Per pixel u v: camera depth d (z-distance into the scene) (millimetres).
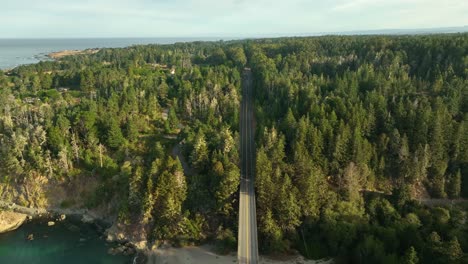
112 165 127625
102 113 145125
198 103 171750
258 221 98188
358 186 108750
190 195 106312
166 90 194875
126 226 108688
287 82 177000
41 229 115000
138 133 149250
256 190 105250
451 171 116938
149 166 118500
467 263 76000
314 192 98750
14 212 120938
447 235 90188
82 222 118438
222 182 102125
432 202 110438
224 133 125000
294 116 140000
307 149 114875
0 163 130125
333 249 93812
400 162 114812
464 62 175000
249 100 191250
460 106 139375
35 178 127062
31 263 98250
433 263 80562
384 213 99562
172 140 148500
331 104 143625
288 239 97562
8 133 138500
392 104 139125
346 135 115125
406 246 88875
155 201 104875
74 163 131750
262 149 110625
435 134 114250
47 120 137250
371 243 87562
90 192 124750
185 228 101000
